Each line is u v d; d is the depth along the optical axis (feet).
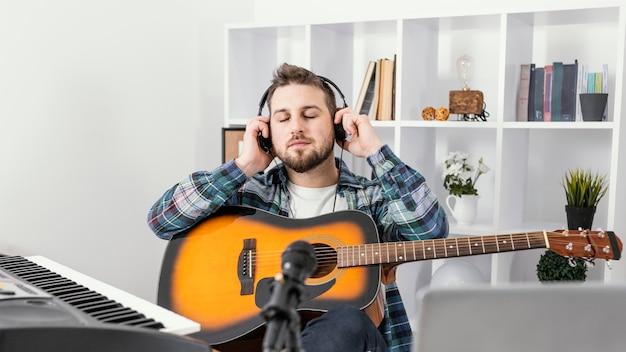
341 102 10.18
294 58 11.04
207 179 6.42
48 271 5.47
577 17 8.45
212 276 6.15
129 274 9.62
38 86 8.32
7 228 8.09
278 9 11.22
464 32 9.75
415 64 9.26
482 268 9.85
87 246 9.00
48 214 8.51
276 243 6.23
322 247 6.16
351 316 5.30
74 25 8.68
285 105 6.51
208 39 10.69
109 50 9.14
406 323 6.50
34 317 3.96
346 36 10.33
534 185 9.45
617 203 7.96
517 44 8.70
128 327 3.61
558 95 8.43
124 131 9.40
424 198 6.38
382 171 6.48
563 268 8.00
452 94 8.89
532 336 2.63
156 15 9.78
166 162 10.07
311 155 6.45
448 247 5.90
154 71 9.80
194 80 10.48
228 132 9.84
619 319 2.60
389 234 6.66
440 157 10.05
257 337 5.96
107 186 9.21
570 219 8.20
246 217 6.42
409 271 9.41
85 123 8.88
